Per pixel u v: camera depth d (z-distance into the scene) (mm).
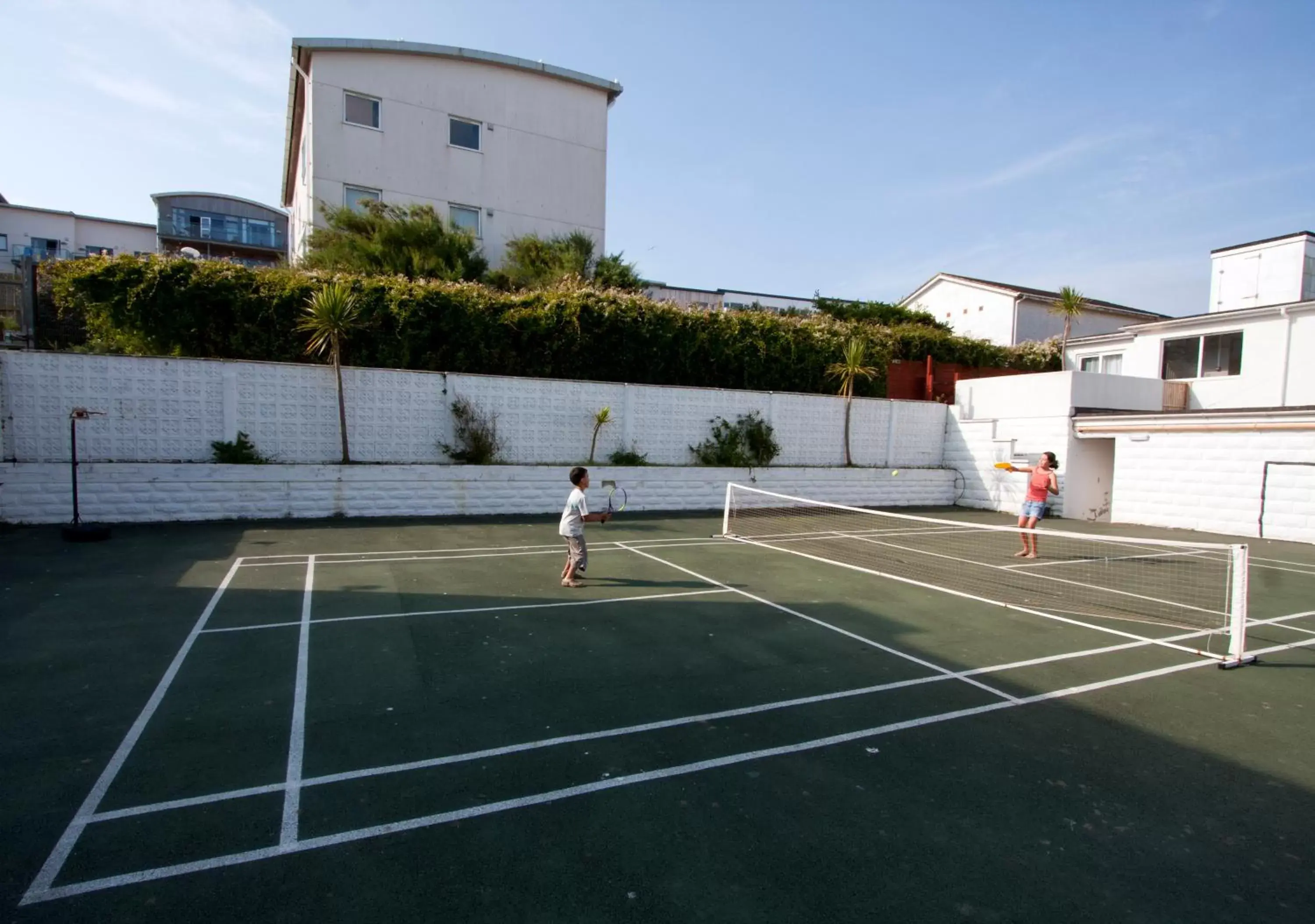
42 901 2787
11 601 7094
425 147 22641
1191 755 4367
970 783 3943
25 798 3545
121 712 4605
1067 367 24750
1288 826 3576
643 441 16453
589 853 3207
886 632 6934
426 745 4250
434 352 15156
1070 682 5617
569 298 16156
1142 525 16172
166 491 11781
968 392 19906
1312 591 9398
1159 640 6879
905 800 3734
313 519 12711
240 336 13688
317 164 21109
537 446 15289
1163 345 21859
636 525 14000
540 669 5629
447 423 14414
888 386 20828
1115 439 16781
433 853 3178
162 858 3088
